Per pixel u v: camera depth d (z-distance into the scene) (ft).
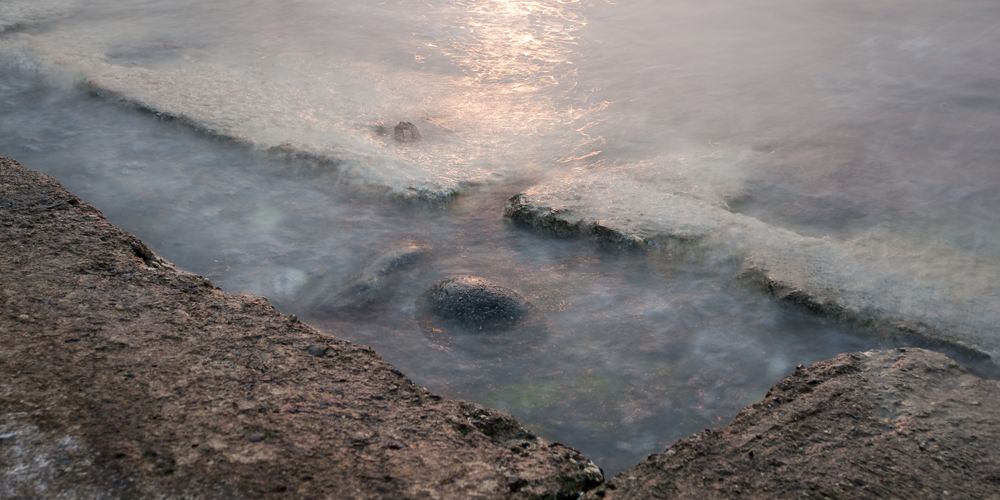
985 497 5.28
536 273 10.31
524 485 5.48
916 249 10.57
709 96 17.20
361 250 10.90
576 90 17.56
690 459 5.81
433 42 21.02
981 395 6.58
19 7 23.65
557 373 8.21
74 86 16.96
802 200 12.29
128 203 12.03
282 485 5.11
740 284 9.95
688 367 8.32
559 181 12.61
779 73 18.84
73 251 8.02
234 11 24.29
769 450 5.86
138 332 6.76
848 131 15.15
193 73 17.76
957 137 14.80
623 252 10.69
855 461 5.67
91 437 5.39
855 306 9.05
